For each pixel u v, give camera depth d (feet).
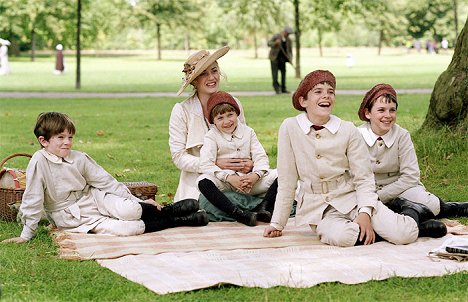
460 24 268.62
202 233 21.89
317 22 185.78
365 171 20.77
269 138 45.03
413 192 22.90
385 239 20.40
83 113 63.16
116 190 22.49
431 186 28.99
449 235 21.21
